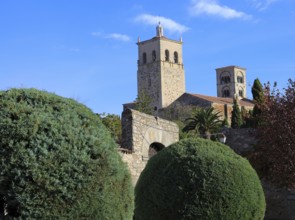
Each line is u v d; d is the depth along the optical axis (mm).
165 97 95125
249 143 22016
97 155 5617
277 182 19703
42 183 5207
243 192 10633
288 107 19922
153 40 97188
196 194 10406
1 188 5250
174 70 97438
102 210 5539
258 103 21859
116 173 5773
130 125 15320
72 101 6016
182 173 10617
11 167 5191
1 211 5453
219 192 10430
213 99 76812
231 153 11367
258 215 10922
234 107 54906
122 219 5863
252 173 11039
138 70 99062
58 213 5281
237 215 10539
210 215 10359
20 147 5223
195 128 44531
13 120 5348
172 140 17688
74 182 5344
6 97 5613
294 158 19344
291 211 20297
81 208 5379
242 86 110938
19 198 5184
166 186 10641
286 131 19594
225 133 22766
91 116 5957
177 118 69062
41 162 5227
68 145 5398
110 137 6047
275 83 21172
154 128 16531
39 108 5582
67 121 5582
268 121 20094
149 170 11094
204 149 11094
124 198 5926
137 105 52375
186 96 78750
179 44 99250
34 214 5215
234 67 109312
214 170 10609
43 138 5305
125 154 14625
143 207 10930
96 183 5496
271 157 19703
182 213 10391
